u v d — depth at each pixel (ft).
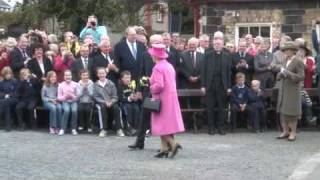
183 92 48.83
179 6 104.12
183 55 50.62
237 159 36.76
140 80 44.50
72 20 84.53
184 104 50.67
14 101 48.80
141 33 50.06
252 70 51.21
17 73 50.75
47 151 38.99
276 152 39.37
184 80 50.42
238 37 72.95
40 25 88.07
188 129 50.57
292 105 44.37
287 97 44.62
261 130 49.47
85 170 33.12
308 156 37.96
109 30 90.27
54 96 48.08
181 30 123.54
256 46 52.19
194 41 50.57
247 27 72.79
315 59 53.06
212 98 47.80
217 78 47.78
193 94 48.96
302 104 50.37
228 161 36.09
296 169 33.78
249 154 38.55
